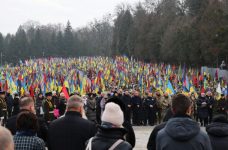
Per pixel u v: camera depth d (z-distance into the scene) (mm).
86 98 24453
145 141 21297
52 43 166750
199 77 48031
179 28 76188
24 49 164250
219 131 7504
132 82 55719
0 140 3723
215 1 66875
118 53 132000
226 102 27688
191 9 85875
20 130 6754
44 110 17453
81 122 7578
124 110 7109
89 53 170250
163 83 44969
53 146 7605
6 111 24750
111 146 5488
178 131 5930
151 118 30078
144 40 105625
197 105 28859
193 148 5871
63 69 79812
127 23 132125
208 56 65438
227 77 59344
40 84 42469
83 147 7484
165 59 86750
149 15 108312
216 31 62469
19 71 73375
